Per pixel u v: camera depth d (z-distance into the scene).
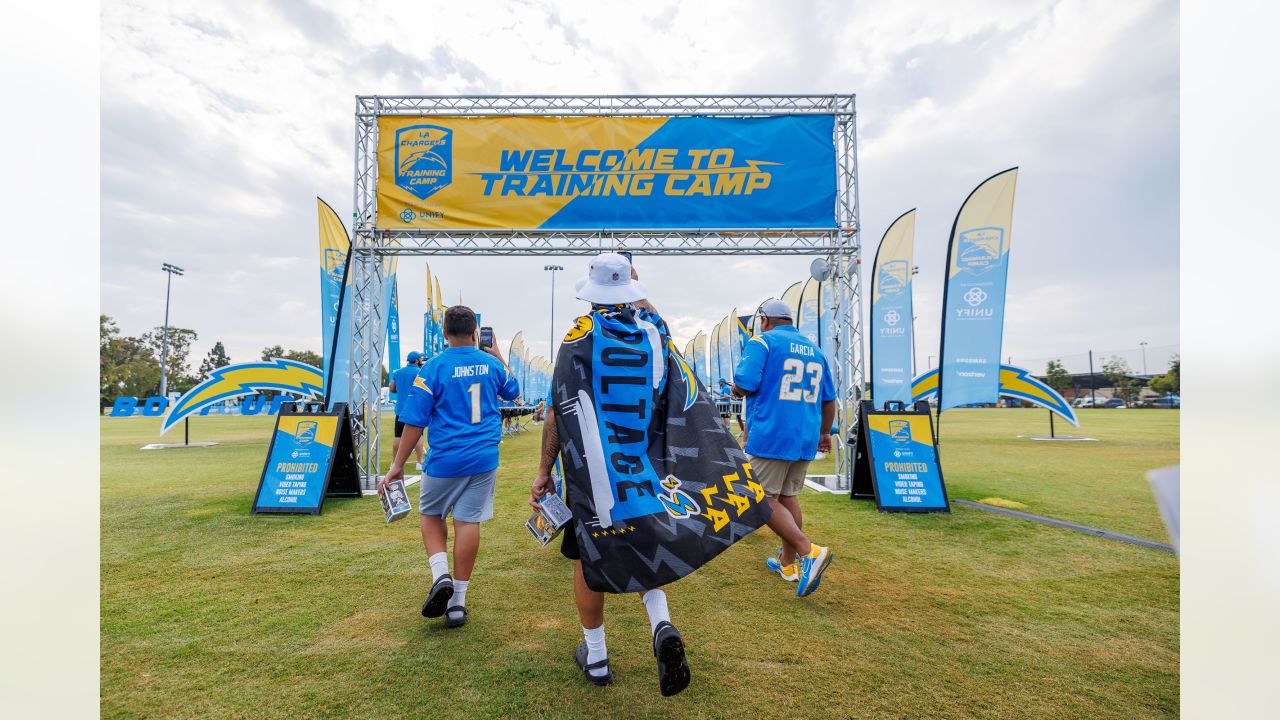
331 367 6.96
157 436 15.66
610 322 2.36
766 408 3.63
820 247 7.38
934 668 2.58
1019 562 4.08
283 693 2.38
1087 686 2.44
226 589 3.55
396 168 7.16
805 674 2.53
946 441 13.32
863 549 4.41
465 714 2.24
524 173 7.13
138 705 2.29
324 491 5.82
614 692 2.38
